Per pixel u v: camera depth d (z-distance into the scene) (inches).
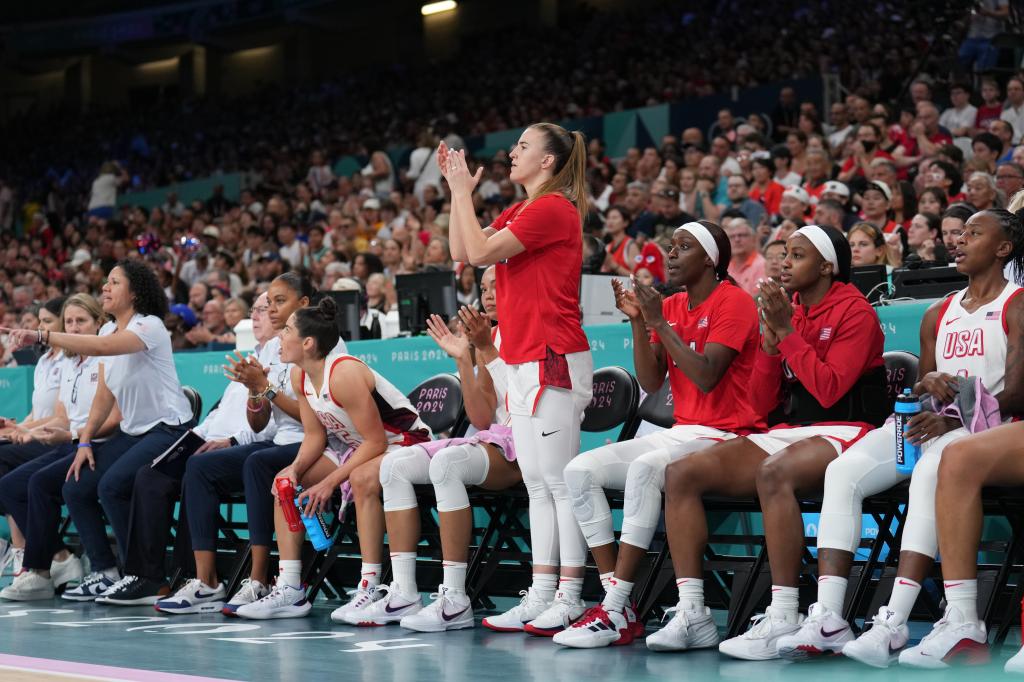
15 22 1262.3
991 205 288.0
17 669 150.6
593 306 261.6
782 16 758.5
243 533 273.6
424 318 277.4
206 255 519.5
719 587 197.3
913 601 148.1
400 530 196.4
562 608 179.5
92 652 165.9
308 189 668.1
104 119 1152.2
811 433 167.6
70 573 256.4
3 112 1315.2
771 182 413.7
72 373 254.7
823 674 141.2
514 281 178.4
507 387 188.9
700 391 178.1
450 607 188.1
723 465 166.2
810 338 169.8
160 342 237.1
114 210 815.7
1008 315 156.6
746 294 178.4
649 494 170.6
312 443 212.1
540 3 1056.2
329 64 1176.8
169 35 1198.9
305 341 204.5
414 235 426.0
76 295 260.8
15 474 250.1
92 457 237.9
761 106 560.7
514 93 839.7
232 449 222.4
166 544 230.7
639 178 492.7
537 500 185.5
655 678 141.6
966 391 151.1
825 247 169.8
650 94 705.6
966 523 143.0
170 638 180.5
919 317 194.9
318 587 214.7
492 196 531.8
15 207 922.1
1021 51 473.7
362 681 140.6
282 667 151.5
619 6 1016.9
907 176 404.5
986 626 151.7
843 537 153.0
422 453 197.2
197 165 960.9
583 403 181.0
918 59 587.5
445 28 1117.1
